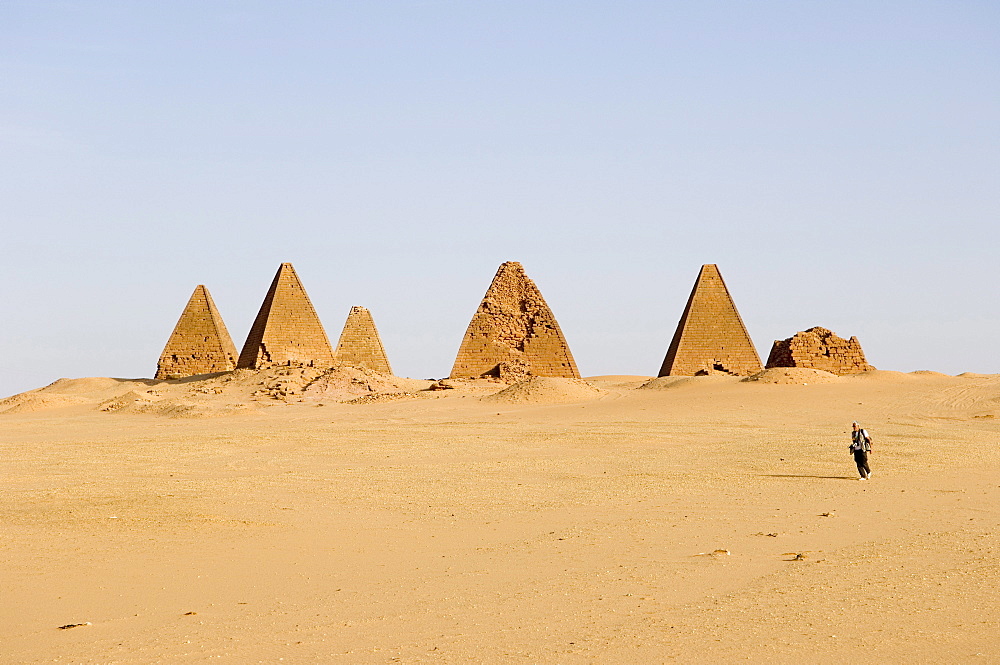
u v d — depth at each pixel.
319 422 63.53
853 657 12.73
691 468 36.84
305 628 14.77
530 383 80.44
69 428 62.75
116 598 16.81
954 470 35.03
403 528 23.88
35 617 15.62
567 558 20.03
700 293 99.25
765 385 73.56
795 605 15.53
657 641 13.65
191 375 111.31
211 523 23.97
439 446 46.25
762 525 24.00
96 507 25.98
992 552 19.64
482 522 24.80
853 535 22.39
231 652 13.49
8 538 21.91
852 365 93.38
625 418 61.28
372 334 110.38
